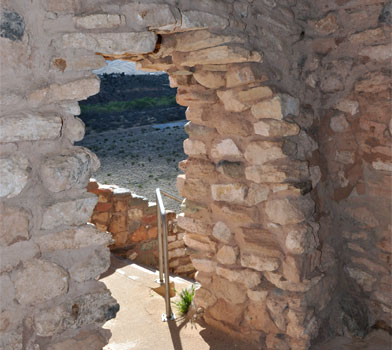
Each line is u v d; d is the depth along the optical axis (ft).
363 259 9.78
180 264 17.29
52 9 5.51
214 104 9.32
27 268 5.51
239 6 7.95
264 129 8.55
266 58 8.51
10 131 5.23
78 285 6.01
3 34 5.12
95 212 14.97
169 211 16.74
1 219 5.25
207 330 9.93
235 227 9.37
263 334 9.27
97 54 5.98
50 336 5.82
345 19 9.23
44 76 5.55
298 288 8.68
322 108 9.86
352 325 9.63
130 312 10.82
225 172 9.27
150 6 6.37
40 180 5.60
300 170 8.81
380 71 8.88
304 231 8.61
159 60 8.58
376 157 9.20
